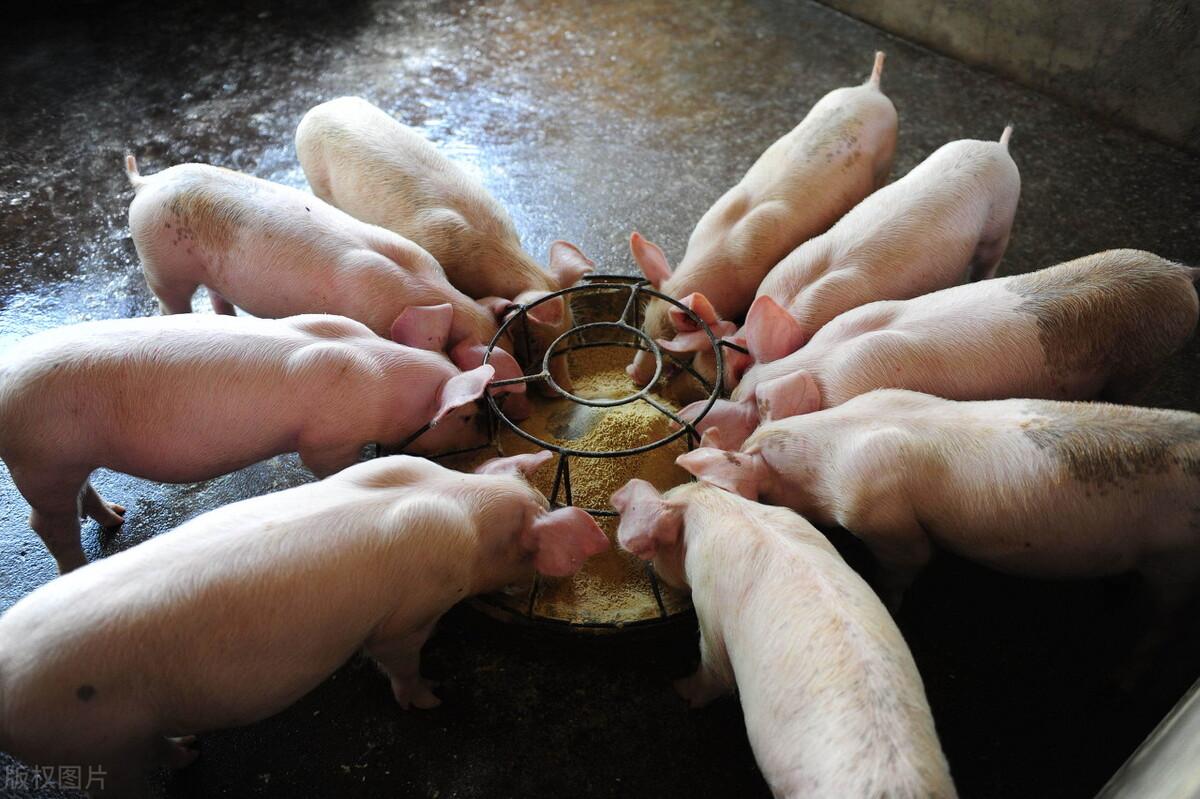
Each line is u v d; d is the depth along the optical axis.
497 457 3.10
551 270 3.54
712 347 3.14
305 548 2.19
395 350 2.89
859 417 2.68
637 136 4.93
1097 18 4.79
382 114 3.81
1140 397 3.48
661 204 4.50
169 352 2.63
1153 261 2.95
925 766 1.79
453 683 2.72
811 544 2.32
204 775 2.50
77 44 5.56
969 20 5.31
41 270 4.09
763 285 3.46
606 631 2.59
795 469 2.71
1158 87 4.72
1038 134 4.88
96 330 2.65
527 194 4.54
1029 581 2.98
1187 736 1.98
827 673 1.96
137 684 2.02
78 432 2.55
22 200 4.46
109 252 4.19
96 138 4.86
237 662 2.10
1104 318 2.87
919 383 2.90
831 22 5.84
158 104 5.11
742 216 3.63
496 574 2.59
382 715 2.64
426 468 2.58
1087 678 2.73
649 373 3.43
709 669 2.48
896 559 2.71
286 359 2.72
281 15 5.90
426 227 3.49
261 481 3.28
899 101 5.14
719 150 4.83
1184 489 2.34
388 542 2.28
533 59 5.53
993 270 3.82
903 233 3.30
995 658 2.78
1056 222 4.33
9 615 2.04
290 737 2.59
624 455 2.71
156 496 3.22
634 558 2.88
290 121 5.01
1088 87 4.98
